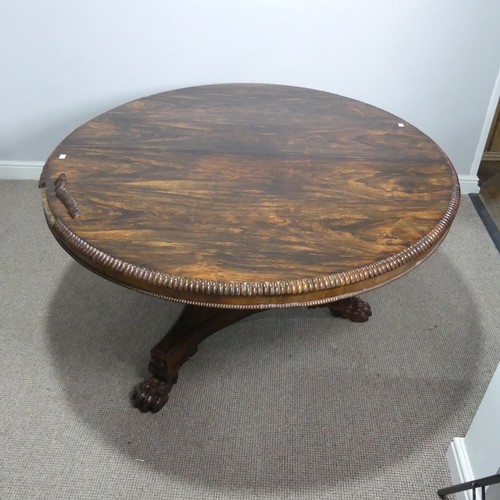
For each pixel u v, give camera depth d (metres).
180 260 0.92
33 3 1.72
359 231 0.99
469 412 1.31
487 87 1.84
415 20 1.71
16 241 1.85
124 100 1.96
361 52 1.79
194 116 1.40
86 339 1.49
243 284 0.87
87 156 1.22
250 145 1.27
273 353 1.46
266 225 1.01
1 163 2.14
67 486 1.15
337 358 1.45
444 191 1.12
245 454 1.21
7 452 1.21
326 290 0.89
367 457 1.21
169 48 1.81
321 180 1.15
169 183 1.13
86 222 1.01
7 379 1.38
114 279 0.94
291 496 1.14
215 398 1.34
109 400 1.33
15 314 1.57
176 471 1.18
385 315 1.58
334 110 1.45
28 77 1.90
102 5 1.72
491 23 1.70
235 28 1.75
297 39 1.77
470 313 1.59
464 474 1.12
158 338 1.50
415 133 1.34
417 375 1.40
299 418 1.29
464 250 1.84
